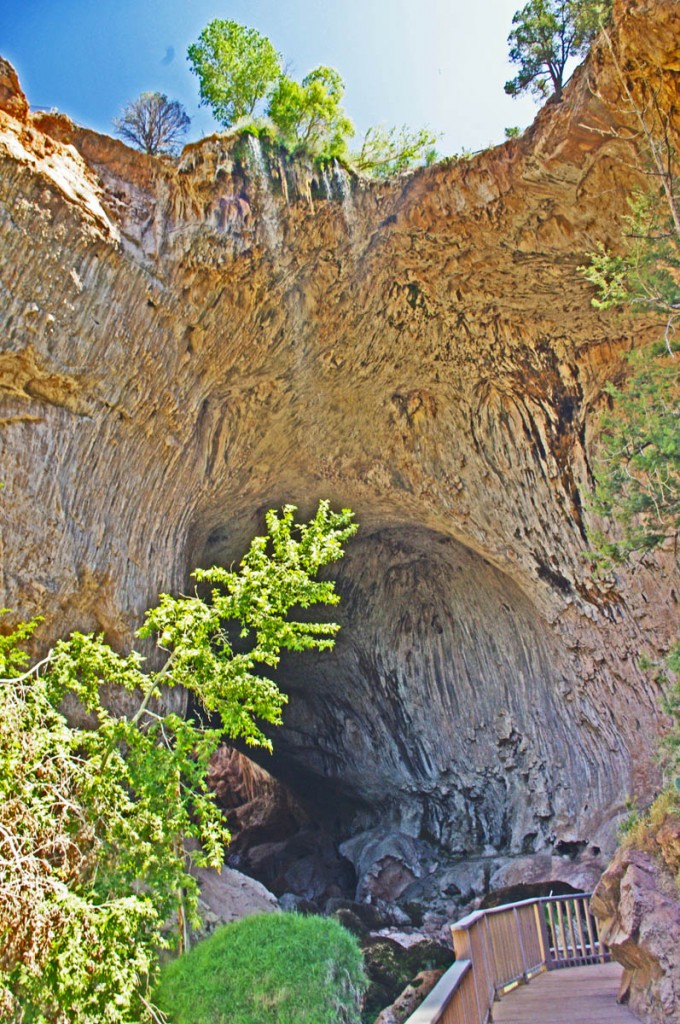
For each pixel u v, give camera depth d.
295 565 10.19
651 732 13.56
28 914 6.11
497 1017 6.93
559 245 12.73
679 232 8.53
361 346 14.98
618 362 13.84
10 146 10.23
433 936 15.76
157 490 13.54
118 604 12.24
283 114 13.05
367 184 13.21
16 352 10.85
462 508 16.59
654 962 6.76
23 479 11.05
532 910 9.80
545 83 13.87
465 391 15.73
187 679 9.23
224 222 12.65
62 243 10.91
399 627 21.00
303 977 5.69
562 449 14.70
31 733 7.38
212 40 14.71
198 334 13.20
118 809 7.85
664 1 9.23
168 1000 6.26
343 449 16.89
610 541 13.70
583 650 15.14
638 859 8.06
